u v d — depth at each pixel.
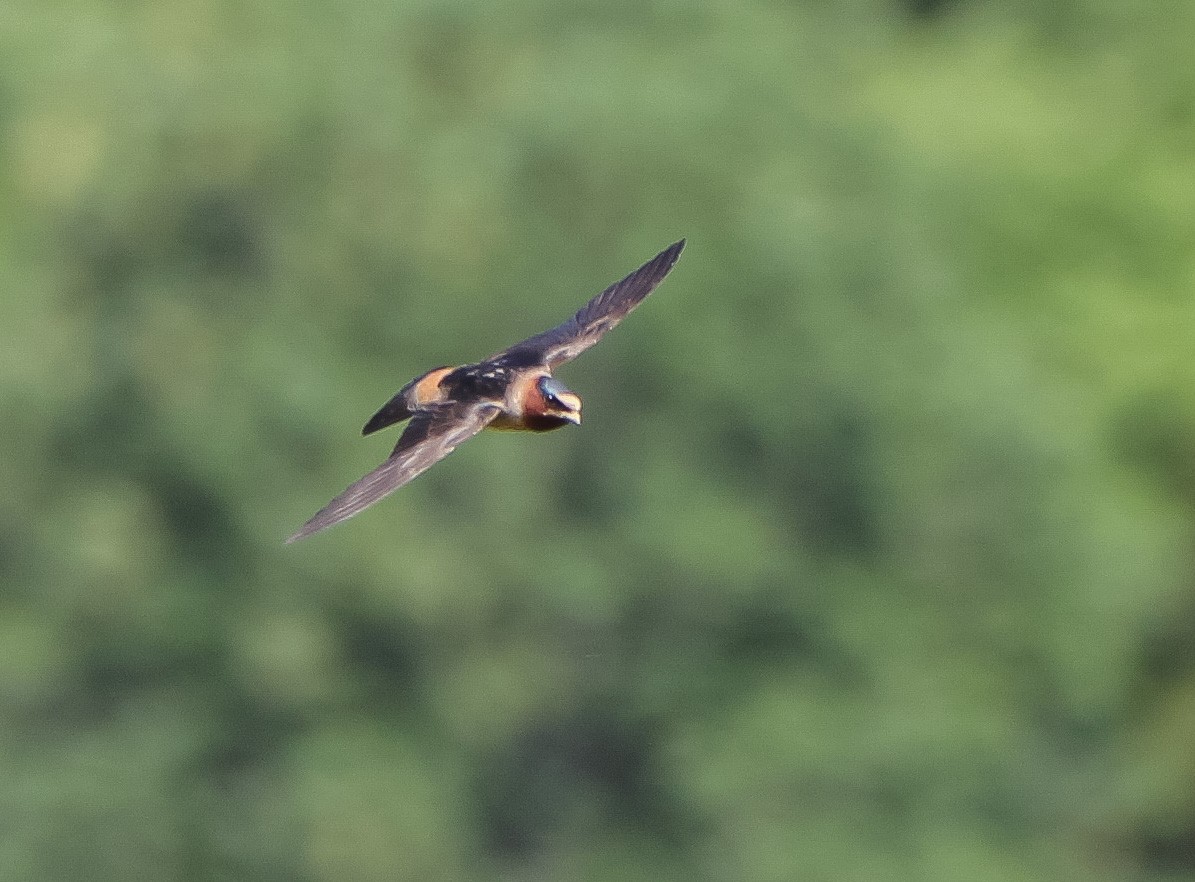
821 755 18.89
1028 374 20.30
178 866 19.66
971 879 18.88
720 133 19.66
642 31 20.78
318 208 19.31
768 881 18.64
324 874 19.23
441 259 19.25
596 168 19.41
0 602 19.77
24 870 19.20
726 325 19.31
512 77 20.33
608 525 19.86
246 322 19.41
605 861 20.33
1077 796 21.64
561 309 19.41
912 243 19.80
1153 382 23.77
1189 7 26.91
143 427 19.36
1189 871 26.77
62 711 20.16
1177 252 24.88
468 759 20.11
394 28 20.38
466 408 7.35
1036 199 24.70
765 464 19.95
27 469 19.66
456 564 19.02
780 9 21.41
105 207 19.48
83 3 21.25
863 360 19.16
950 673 19.77
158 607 19.42
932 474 19.62
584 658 20.17
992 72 26.03
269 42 20.06
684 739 19.30
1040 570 19.97
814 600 19.67
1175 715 25.92
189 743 19.56
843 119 20.62
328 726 19.70
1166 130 26.47
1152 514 22.55
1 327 19.42
